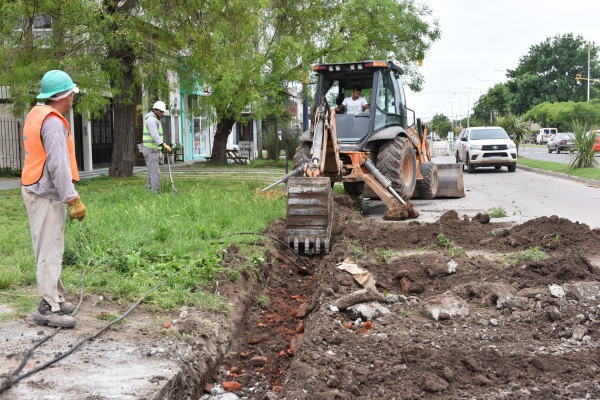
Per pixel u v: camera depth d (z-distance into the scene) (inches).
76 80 569.3
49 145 175.6
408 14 1092.5
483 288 226.5
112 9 590.9
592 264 273.0
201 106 873.5
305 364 164.9
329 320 202.7
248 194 492.4
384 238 344.8
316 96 513.0
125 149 722.8
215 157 1165.1
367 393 153.3
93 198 473.4
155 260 267.3
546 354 171.3
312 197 328.5
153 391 144.1
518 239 320.5
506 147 984.3
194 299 215.6
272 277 286.0
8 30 562.6
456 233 351.3
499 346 179.6
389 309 219.5
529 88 3870.6
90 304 207.6
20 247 286.4
